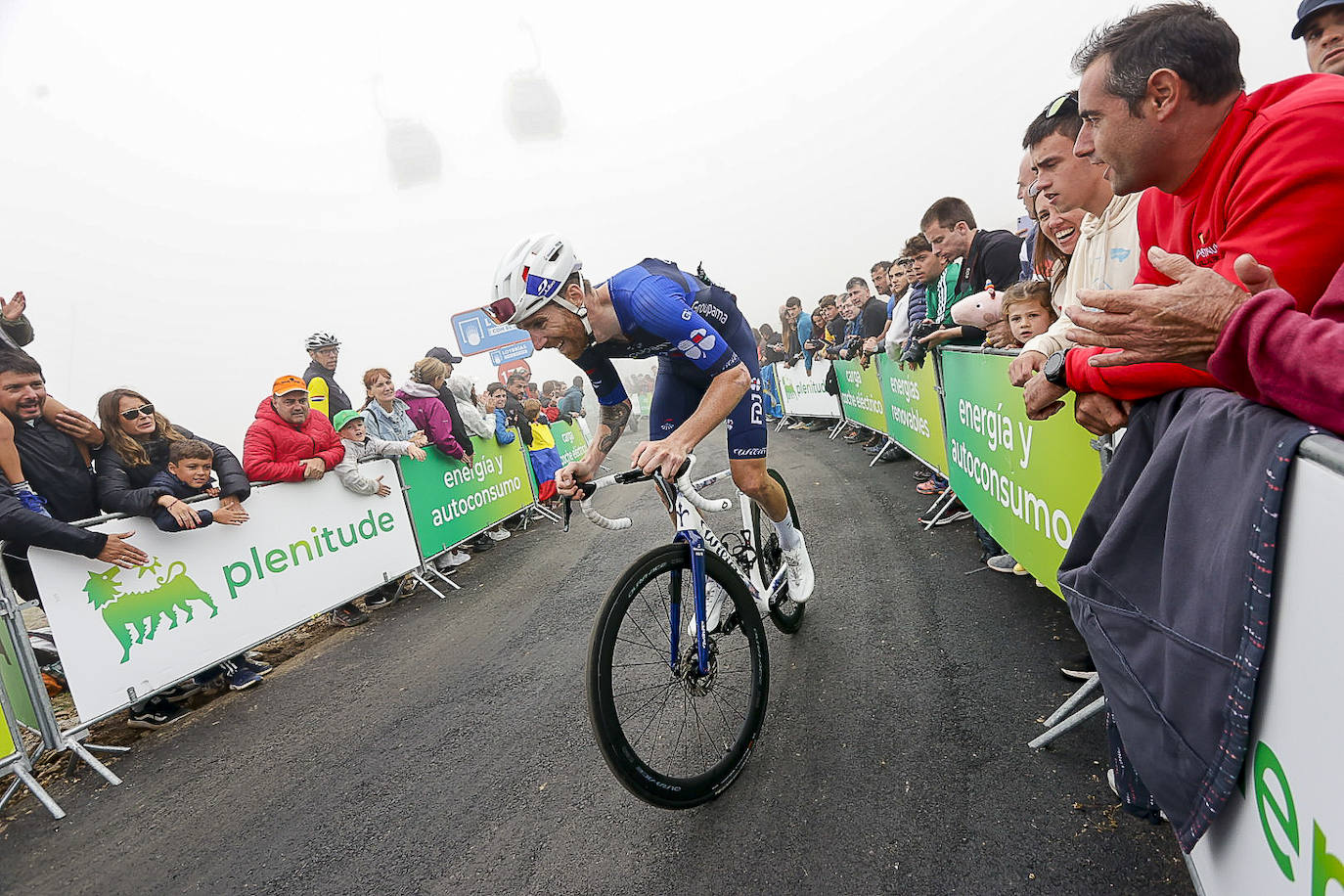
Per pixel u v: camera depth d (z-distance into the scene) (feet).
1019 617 8.21
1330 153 2.68
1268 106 3.12
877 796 5.53
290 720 9.47
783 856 5.08
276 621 11.53
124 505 9.62
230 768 8.33
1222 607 2.42
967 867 4.62
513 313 6.22
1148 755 2.98
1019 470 7.71
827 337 26.84
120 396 10.34
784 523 8.13
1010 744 5.84
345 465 13.24
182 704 10.66
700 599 5.98
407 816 6.61
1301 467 1.96
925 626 8.47
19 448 9.73
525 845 5.82
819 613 9.47
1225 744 2.51
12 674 9.09
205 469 10.72
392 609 14.21
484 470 18.65
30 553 8.53
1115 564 3.10
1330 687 1.82
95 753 9.34
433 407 16.15
